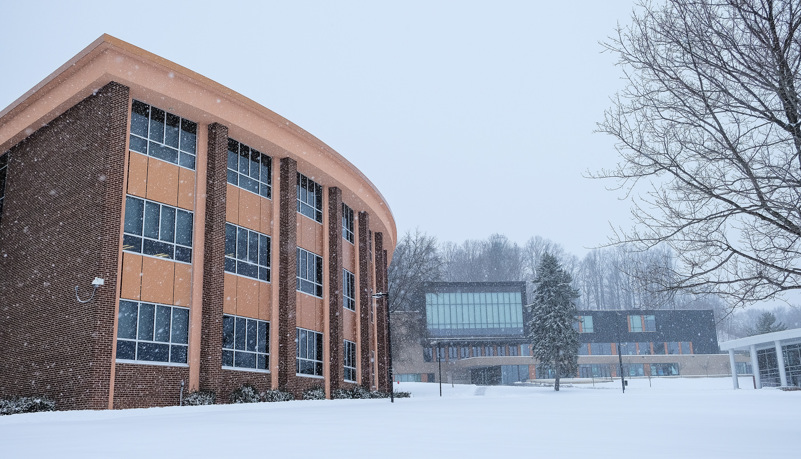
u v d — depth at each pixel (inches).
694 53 383.6
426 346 3759.8
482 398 1657.2
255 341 1190.3
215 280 1079.6
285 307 1242.6
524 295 3823.8
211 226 1092.5
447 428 544.1
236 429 529.7
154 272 1011.9
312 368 1363.2
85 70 996.6
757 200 379.6
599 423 619.2
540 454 340.8
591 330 4074.8
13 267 1099.9
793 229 362.6
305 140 1332.4
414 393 2212.1
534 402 1295.5
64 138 1050.1
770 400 1285.7
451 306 3774.6
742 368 4003.4
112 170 949.8
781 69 363.3
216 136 1128.8
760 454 343.0
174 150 1087.6
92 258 929.5
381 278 1889.8
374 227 1881.2
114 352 922.1
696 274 390.3
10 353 1045.8
